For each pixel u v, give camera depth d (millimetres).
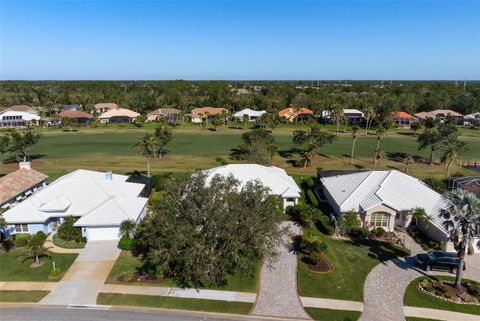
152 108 171125
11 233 42438
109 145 100250
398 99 172750
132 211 43812
